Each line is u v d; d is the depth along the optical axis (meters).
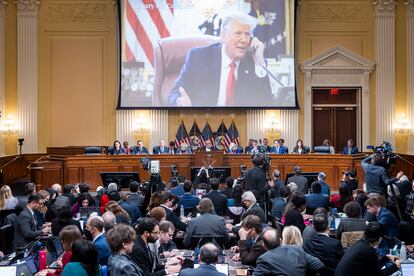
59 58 20.77
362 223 7.71
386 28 21.11
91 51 20.83
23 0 20.61
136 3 20.45
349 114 21.59
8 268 6.15
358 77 21.14
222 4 20.48
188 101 20.48
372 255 5.79
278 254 5.75
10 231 8.87
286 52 20.59
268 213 10.58
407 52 21.22
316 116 21.53
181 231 9.04
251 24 20.50
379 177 9.77
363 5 21.20
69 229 6.35
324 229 6.59
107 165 17.52
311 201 10.19
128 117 20.66
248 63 20.50
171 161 17.78
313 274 5.87
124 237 5.47
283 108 20.59
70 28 20.81
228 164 17.77
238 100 20.52
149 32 20.47
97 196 11.77
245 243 6.90
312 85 21.00
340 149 21.56
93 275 5.07
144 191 11.87
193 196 10.32
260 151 17.80
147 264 6.20
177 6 20.48
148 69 20.47
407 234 8.45
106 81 20.83
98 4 20.84
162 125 20.72
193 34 20.50
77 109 20.80
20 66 20.64
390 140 21.16
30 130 20.64
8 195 10.55
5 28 20.69
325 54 20.89
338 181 17.62
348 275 5.77
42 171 16.97
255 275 5.73
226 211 10.07
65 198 10.52
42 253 6.78
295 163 17.80
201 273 5.29
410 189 11.73
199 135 20.77
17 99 20.67
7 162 19.36
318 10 21.17
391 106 21.11
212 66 20.48
